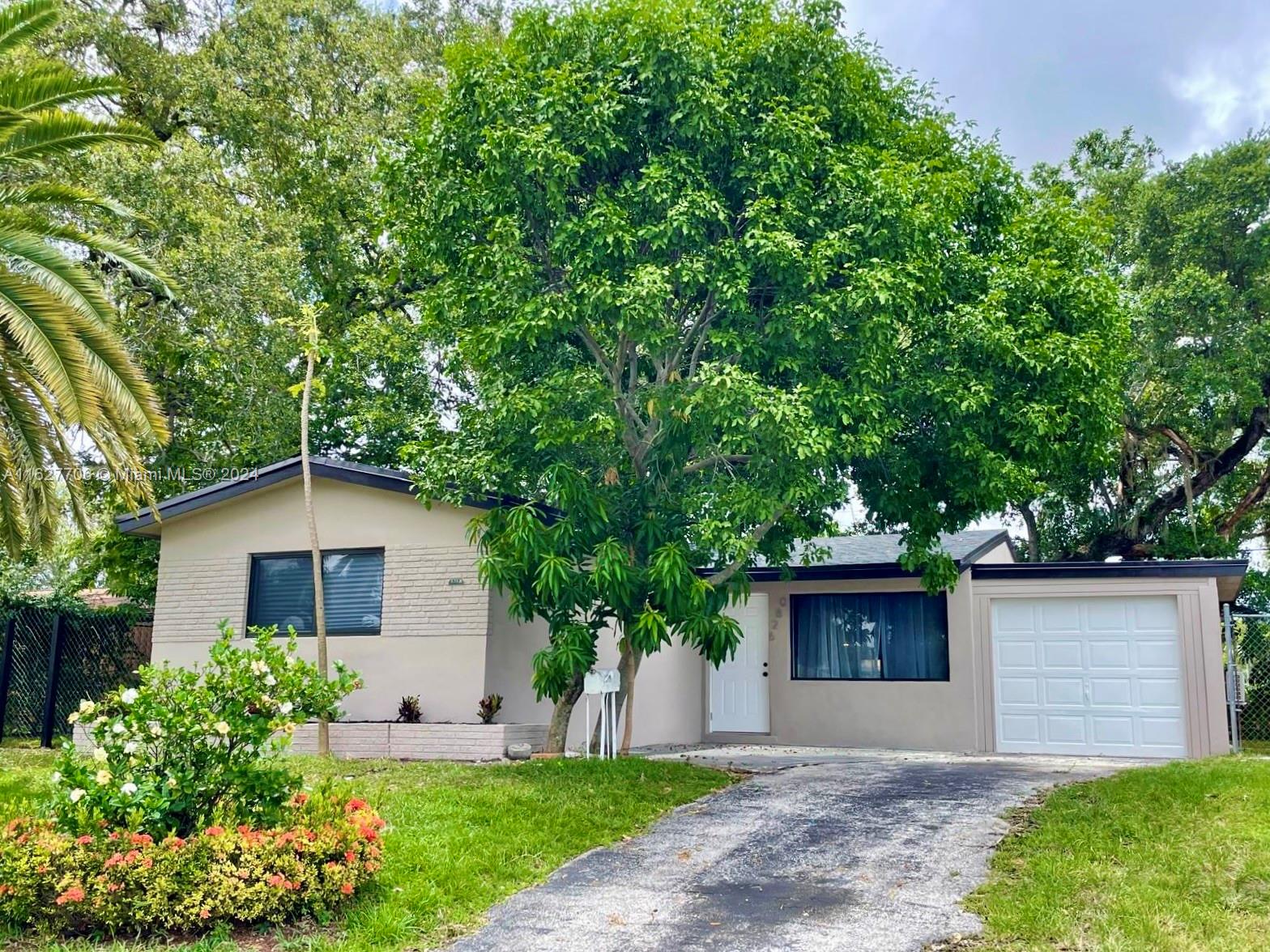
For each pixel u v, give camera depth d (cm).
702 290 1041
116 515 1762
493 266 1001
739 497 966
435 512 1295
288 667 670
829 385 959
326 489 1355
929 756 1338
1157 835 738
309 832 609
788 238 920
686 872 700
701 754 1366
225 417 1814
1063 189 1370
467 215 1031
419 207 1083
